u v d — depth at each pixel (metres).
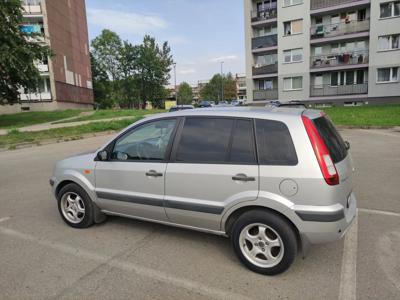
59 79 37.75
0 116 28.97
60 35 38.44
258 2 35.47
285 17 33.16
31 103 35.47
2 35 20.95
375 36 29.05
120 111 36.53
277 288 2.88
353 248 3.60
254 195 3.04
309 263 3.30
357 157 8.71
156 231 4.18
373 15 28.86
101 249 3.69
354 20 30.56
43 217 4.78
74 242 3.89
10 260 3.45
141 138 3.85
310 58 32.56
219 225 3.33
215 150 3.33
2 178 7.39
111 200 4.03
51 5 36.09
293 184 2.90
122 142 4.02
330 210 2.84
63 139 15.06
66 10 40.66
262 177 3.01
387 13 28.44
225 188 3.20
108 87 68.00
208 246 3.73
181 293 2.82
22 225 4.47
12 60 20.84
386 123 16.06
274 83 35.94
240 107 3.70
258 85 36.88
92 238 4.00
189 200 3.43
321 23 32.62
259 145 3.12
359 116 19.36
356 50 30.42
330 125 3.49
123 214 4.07
